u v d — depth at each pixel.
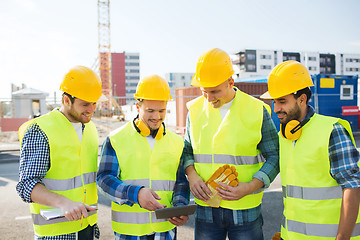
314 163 1.65
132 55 121.12
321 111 12.31
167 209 1.55
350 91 12.65
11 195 5.37
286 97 1.73
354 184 1.49
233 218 2.02
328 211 1.62
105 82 79.00
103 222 4.17
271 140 2.07
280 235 1.96
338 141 1.58
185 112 15.06
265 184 1.97
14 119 15.65
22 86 24.92
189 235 3.72
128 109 33.59
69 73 1.77
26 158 1.66
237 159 2.03
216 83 1.91
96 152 2.05
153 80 1.85
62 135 1.77
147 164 1.93
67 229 1.76
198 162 2.15
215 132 2.09
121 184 1.78
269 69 84.62
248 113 2.05
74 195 1.80
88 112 1.81
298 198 1.71
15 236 3.74
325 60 88.38
